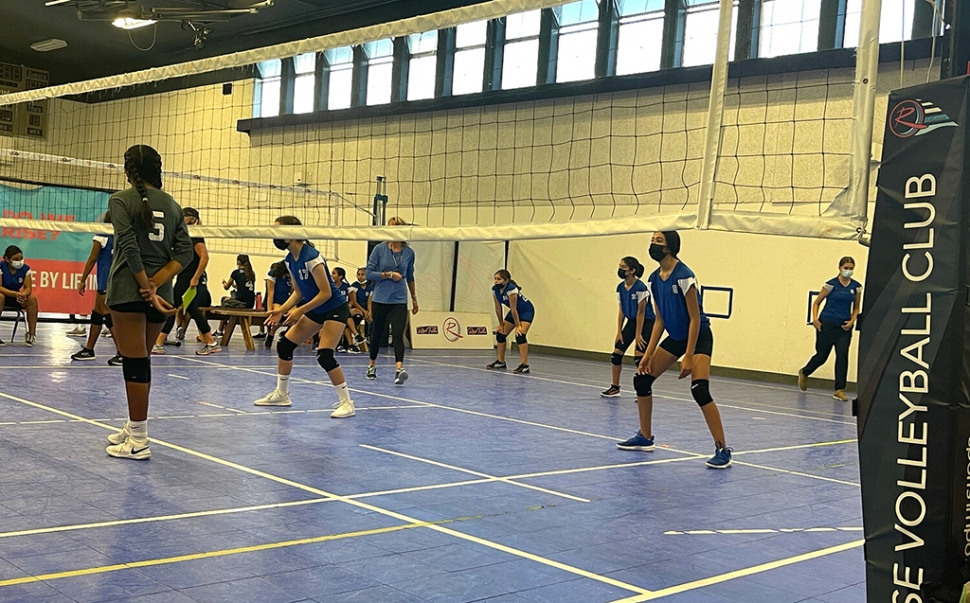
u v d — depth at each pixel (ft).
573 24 48.67
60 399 21.83
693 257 44.14
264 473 15.34
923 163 8.45
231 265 63.57
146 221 15.10
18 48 65.77
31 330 34.96
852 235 10.80
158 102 68.85
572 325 48.75
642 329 29.17
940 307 8.27
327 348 21.72
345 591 9.82
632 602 10.01
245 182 47.39
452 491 14.90
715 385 37.37
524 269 50.75
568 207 47.62
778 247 41.24
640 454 19.45
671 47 44.16
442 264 51.06
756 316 41.86
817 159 38.27
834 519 14.47
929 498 8.29
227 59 20.88
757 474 17.94
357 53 57.16
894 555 8.53
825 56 37.50
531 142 49.08
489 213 50.83
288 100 61.16
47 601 8.93
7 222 29.43
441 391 28.99
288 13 57.77
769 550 12.48
